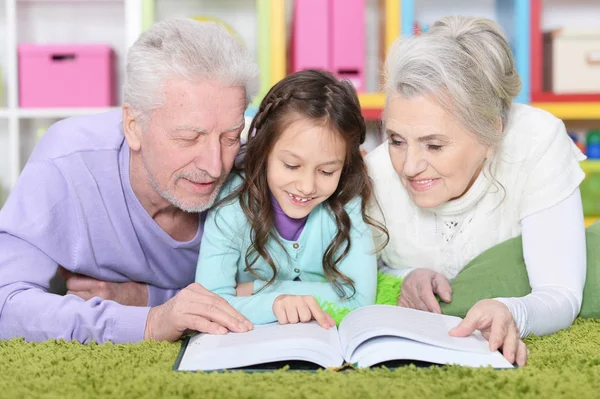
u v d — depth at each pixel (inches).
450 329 41.2
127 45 106.0
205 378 34.7
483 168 53.4
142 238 54.3
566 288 48.3
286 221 52.1
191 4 118.6
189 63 43.1
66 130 53.8
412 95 45.4
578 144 116.0
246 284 52.7
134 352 40.2
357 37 104.5
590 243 55.9
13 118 107.0
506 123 51.2
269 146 47.9
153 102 43.7
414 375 35.0
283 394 31.9
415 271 56.2
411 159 46.7
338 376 35.1
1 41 119.6
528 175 53.3
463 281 54.1
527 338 43.9
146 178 50.7
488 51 47.2
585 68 109.3
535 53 107.2
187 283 60.3
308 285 51.8
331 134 46.9
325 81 48.5
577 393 32.1
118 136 53.4
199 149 44.5
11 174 108.1
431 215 57.5
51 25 120.0
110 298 56.8
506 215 56.3
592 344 42.8
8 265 47.7
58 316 43.8
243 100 45.1
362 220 53.0
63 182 50.8
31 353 40.1
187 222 55.1
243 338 40.4
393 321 40.1
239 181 51.9
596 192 111.3
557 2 123.3
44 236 49.2
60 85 108.3
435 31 48.5
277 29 105.3
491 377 34.3
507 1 112.1
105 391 32.6
